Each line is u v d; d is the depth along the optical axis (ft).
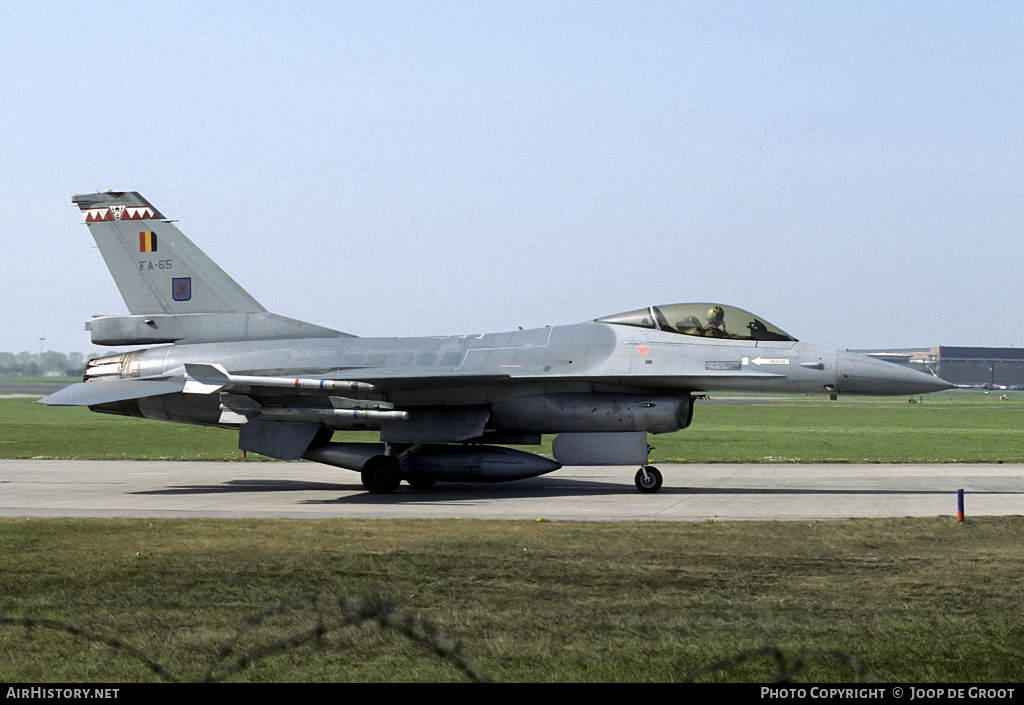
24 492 81.25
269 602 34.81
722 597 35.65
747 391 81.05
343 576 39.34
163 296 92.84
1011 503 70.33
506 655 27.99
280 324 91.71
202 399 84.64
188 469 107.45
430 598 35.53
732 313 81.35
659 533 51.26
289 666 26.91
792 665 25.22
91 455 124.77
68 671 26.48
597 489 84.07
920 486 84.79
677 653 28.19
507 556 43.73
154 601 34.94
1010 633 30.40
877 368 77.30
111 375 91.66
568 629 30.89
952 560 43.27
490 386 82.84
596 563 42.19
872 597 35.65
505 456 81.71
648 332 81.76
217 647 28.76
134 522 56.24
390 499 76.13
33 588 37.11
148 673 26.27
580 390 81.76
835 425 210.59
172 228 92.89
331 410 79.66
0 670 26.53
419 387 82.23
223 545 46.70
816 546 47.11
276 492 82.94
